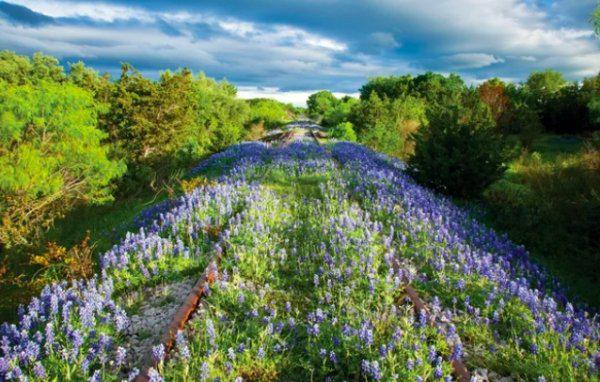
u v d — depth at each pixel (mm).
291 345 5543
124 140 23766
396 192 12430
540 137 32156
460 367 4887
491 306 6652
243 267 7625
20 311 6355
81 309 5871
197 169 21688
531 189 16594
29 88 14609
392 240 9156
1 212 13102
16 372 4734
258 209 10312
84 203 16844
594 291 8523
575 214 11641
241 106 48938
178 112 25453
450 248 8781
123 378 5016
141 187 21391
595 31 19062
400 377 4730
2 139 13602
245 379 4996
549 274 8836
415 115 34688
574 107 38875
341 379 4945
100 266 8531
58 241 13070
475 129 15000
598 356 5383
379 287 6844
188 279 7516
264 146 24828
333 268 7445
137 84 24672
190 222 9484
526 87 51719
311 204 11375
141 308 6688
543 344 5633
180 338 5148
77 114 15188
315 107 114688
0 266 10508
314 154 19797
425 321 5723
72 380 4883
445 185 14914
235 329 5883
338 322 5922
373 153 22453
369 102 35688
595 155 17500
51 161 14234
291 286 7301
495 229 11961
